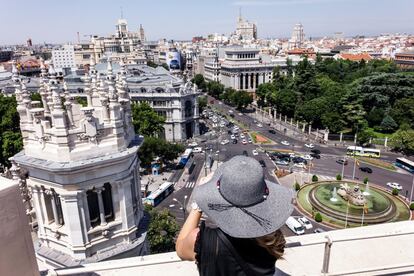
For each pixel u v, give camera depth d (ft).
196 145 435.53
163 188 295.07
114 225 68.64
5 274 25.35
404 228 44.11
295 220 238.07
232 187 16.87
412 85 467.93
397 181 314.55
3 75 522.06
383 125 426.92
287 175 334.44
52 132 60.54
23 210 26.22
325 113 442.50
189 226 19.43
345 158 375.25
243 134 482.69
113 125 65.31
